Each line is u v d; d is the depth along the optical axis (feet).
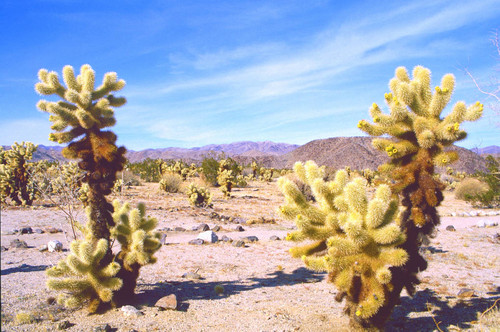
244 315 15.55
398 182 13.51
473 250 30.42
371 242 11.75
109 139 16.71
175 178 82.28
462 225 46.62
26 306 16.19
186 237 35.94
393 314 16.19
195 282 20.98
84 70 17.31
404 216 13.93
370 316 12.28
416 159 13.53
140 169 114.83
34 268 23.11
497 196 65.82
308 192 62.08
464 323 14.97
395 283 12.87
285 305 16.96
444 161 12.85
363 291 12.06
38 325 14.21
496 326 14.39
